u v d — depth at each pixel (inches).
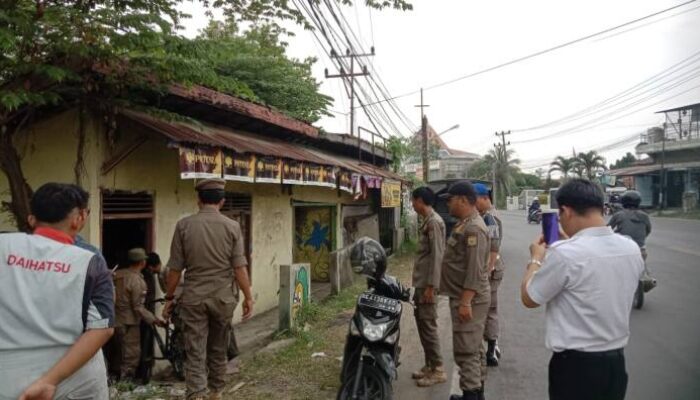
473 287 160.2
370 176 466.6
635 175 1664.6
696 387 194.2
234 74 540.4
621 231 329.4
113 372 212.7
